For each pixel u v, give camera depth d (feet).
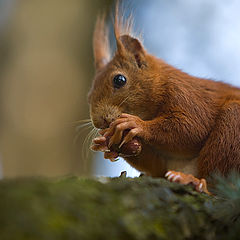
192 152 6.38
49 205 4.50
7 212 4.14
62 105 7.28
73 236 4.26
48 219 4.31
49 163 7.23
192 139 6.36
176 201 5.90
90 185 5.58
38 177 5.72
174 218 5.69
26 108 7.27
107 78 6.46
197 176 6.37
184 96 6.39
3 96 7.29
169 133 6.35
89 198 5.04
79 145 7.27
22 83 7.28
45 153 7.23
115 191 5.56
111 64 6.50
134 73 6.45
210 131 6.37
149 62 6.47
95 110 6.43
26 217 4.15
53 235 4.13
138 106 6.43
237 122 6.32
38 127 7.25
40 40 7.31
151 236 5.11
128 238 4.82
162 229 5.39
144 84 6.43
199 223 5.89
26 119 7.26
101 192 5.34
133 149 6.30
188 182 6.15
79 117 7.29
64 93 7.29
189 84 6.42
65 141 7.26
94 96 6.46
